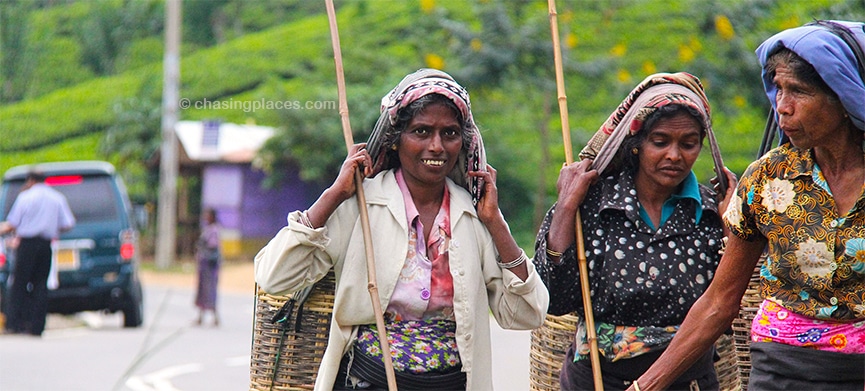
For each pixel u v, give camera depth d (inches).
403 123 443.5
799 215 387.9
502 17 2588.6
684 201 486.9
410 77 452.8
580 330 496.1
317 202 446.0
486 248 459.2
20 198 1542.8
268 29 6136.8
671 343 432.5
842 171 381.7
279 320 498.0
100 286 1692.9
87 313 2070.6
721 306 424.8
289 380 504.4
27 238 1520.7
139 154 3976.4
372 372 445.4
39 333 1546.5
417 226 450.9
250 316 2111.2
